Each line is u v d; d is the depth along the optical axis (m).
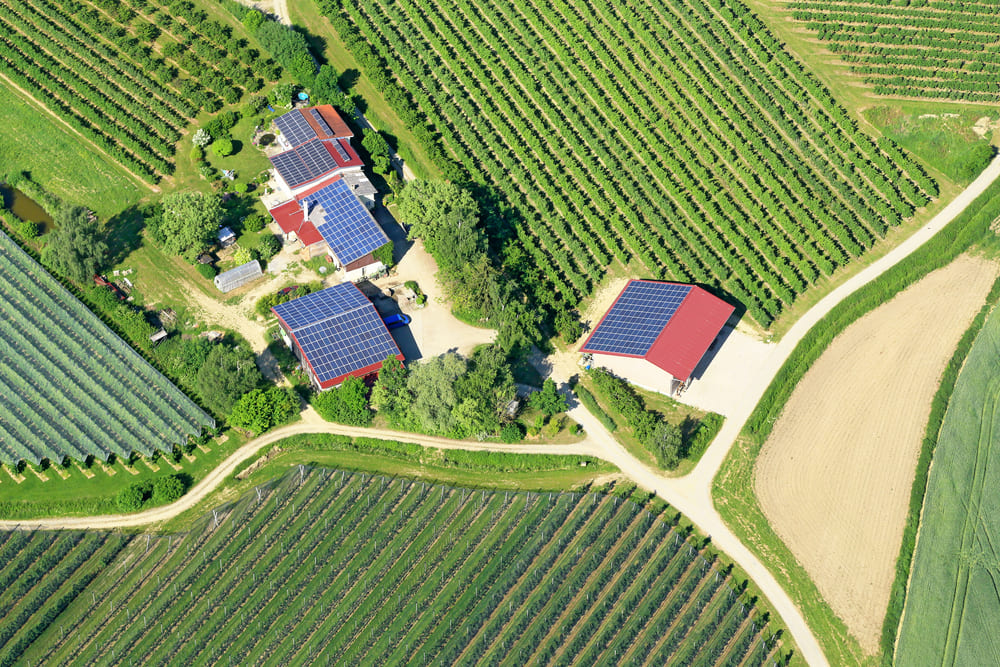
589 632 190.12
